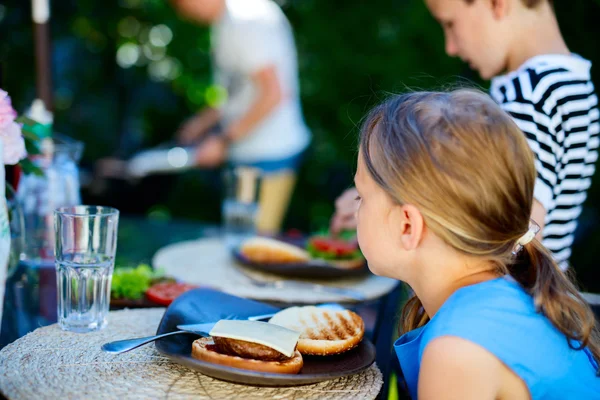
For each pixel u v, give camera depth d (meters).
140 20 4.45
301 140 2.91
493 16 1.39
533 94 1.30
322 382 0.88
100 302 1.04
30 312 1.16
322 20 4.27
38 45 1.76
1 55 3.59
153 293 1.21
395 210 0.87
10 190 1.26
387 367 1.13
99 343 0.97
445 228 0.83
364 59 4.22
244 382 0.82
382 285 1.52
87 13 4.18
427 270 0.89
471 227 0.83
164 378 0.86
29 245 1.48
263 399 0.81
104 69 4.23
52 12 3.99
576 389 0.87
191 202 4.38
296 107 2.90
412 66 4.11
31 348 0.94
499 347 0.79
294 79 2.86
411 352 0.91
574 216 1.41
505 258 0.88
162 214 4.31
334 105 4.35
